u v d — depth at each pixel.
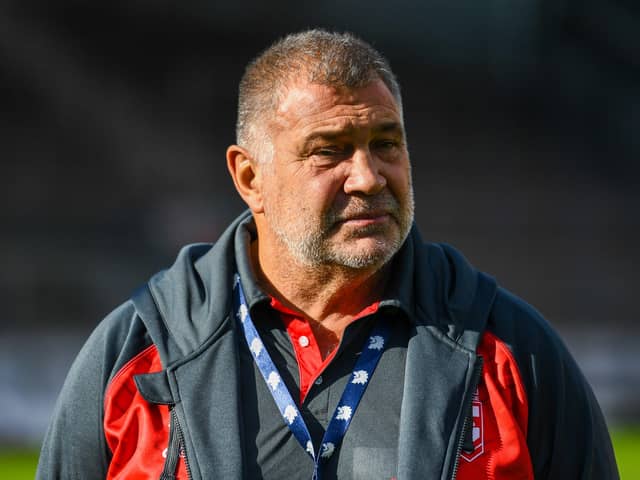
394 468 7.98
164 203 67.12
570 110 82.00
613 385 38.72
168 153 71.94
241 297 8.89
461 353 8.39
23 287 57.62
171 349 8.64
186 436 8.18
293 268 8.64
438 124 79.81
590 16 82.75
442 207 71.38
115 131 72.12
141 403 8.52
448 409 8.10
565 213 71.00
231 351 8.53
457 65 83.38
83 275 58.81
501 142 79.00
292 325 8.67
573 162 77.44
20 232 64.00
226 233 9.33
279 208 8.49
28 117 71.75
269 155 8.54
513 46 83.62
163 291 9.15
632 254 67.50
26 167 69.62
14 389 35.31
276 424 8.23
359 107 8.16
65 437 8.89
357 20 82.38
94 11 76.00
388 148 8.38
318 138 8.16
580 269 66.00
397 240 8.34
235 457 8.01
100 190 69.44
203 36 79.06
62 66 73.19
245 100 8.91
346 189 8.17
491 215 70.62
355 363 8.47
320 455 8.03
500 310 8.82
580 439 8.55
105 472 8.83
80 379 8.88
